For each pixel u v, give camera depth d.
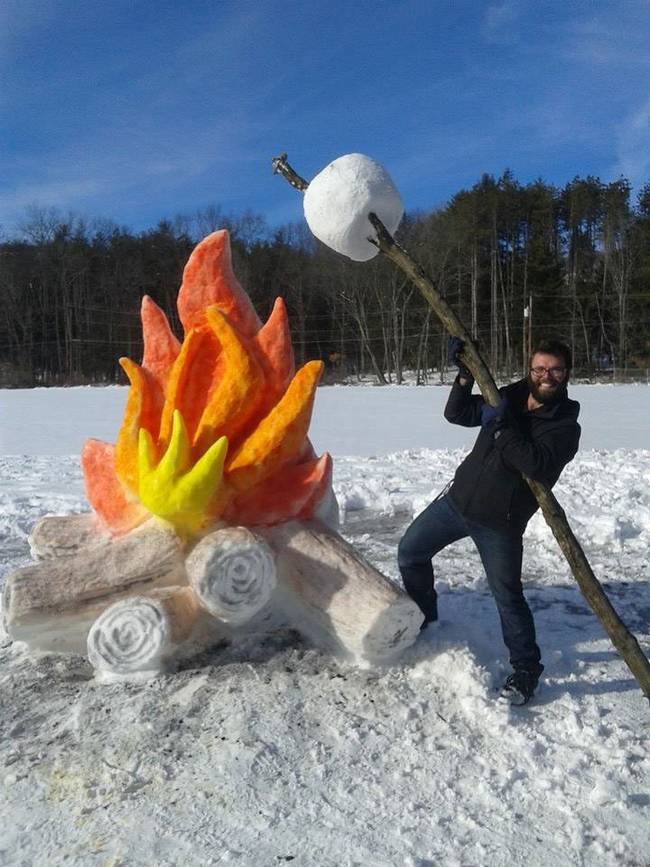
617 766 3.15
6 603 3.86
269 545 4.04
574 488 8.83
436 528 4.04
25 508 8.50
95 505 4.28
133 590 3.93
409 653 3.99
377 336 50.00
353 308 48.44
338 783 3.08
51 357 52.22
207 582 3.73
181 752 3.28
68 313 51.19
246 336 4.38
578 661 4.14
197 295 4.43
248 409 4.11
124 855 2.69
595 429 16.02
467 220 49.41
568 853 2.69
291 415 4.07
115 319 52.09
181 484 3.84
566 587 5.62
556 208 54.66
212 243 4.41
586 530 7.02
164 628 3.79
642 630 4.79
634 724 3.50
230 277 4.47
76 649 4.11
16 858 2.70
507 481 3.70
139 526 4.09
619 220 48.69
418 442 14.60
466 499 3.80
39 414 20.95
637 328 46.47
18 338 52.03
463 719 3.52
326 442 14.67
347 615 3.81
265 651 4.09
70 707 3.67
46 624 3.87
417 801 2.97
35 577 3.87
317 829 2.82
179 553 3.96
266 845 2.73
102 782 3.10
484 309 50.44
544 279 48.62
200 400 4.19
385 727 3.46
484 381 3.51
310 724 3.48
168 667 3.94
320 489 4.16
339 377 48.03
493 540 3.76
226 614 3.78
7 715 3.63
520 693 3.62
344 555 3.98
